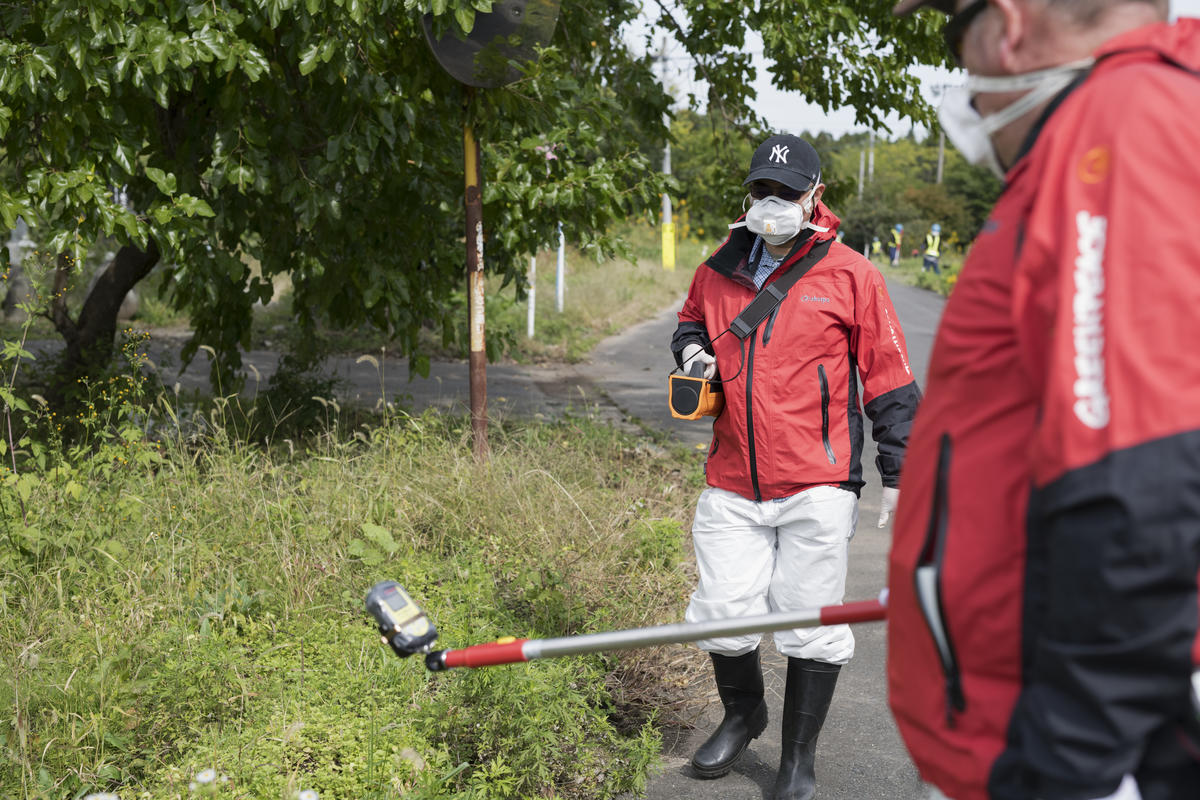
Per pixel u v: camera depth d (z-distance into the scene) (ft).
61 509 15.53
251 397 27.53
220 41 16.16
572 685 11.57
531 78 20.99
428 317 25.55
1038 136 4.39
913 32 26.32
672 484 22.39
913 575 4.63
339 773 9.90
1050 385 3.90
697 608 10.95
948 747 4.53
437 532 17.20
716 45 28.25
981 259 4.48
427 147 22.00
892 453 10.15
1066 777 3.76
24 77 15.24
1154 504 3.55
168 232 17.75
